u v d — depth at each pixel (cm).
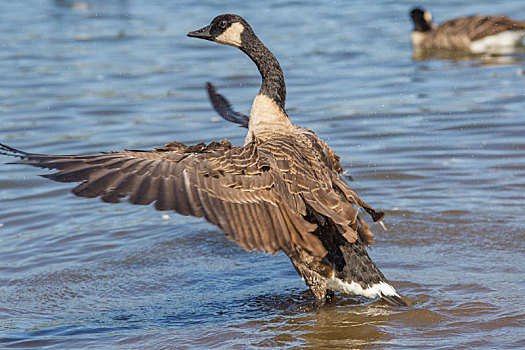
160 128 1673
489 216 1195
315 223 835
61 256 1119
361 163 1453
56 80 2103
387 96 1884
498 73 2088
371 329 845
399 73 2125
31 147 1552
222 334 854
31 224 1245
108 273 1062
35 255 1122
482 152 1480
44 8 3180
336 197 818
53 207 1320
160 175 754
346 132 1627
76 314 935
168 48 2470
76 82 2083
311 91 1945
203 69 2202
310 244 800
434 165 1430
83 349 828
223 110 1222
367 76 2083
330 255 863
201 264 1098
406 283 973
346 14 2898
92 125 1714
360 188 1341
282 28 2662
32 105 1872
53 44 2536
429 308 891
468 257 1055
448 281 975
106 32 2711
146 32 2698
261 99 990
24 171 1492
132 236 1199
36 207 1317
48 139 1609
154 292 1003
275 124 973
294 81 2039
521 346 783
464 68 2177
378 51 2380
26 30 2759
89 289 1012
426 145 1534
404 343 805
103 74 2162
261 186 799
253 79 2077
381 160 1465
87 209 1318
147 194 736
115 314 934
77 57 2361
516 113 1692
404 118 1705
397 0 3159
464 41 2402
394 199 1288
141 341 844
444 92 1905
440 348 787
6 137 1620
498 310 878
